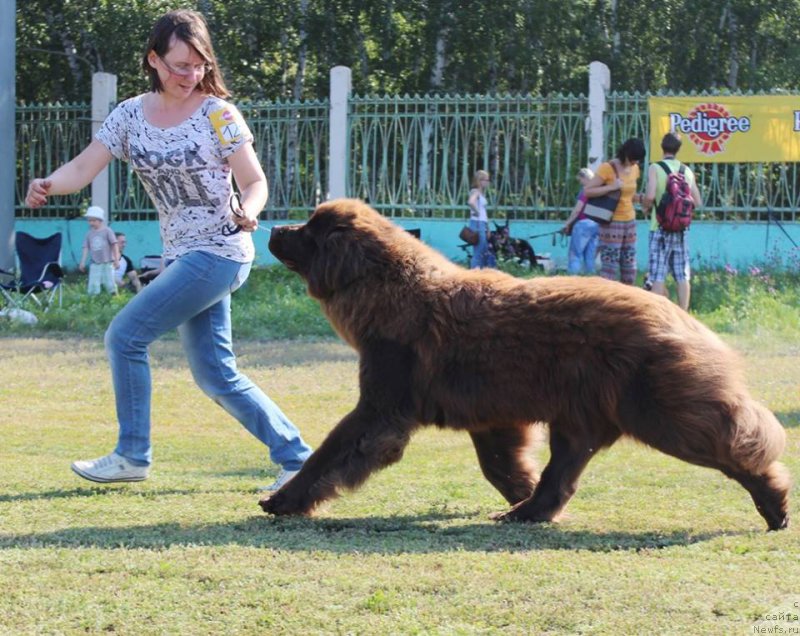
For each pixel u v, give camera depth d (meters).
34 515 6.30
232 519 6.28
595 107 20.33
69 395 11.12
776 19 29.62
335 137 21.17
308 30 26.91
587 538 5.88
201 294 6.72
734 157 20.00
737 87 29.36
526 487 6.61
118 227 22.31
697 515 6.42
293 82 28.56
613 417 5.96
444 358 6.20
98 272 18.83
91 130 23.00
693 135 20.06
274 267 20.22
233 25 27.22
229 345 7.02
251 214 6.44
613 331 5.90
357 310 6.36
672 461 7.92
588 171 17.98
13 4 20.67
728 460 5.87
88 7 27.61
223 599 4.75
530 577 5.04
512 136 20.91
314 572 5.13
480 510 6.62
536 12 26.12
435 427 6.39
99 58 28.00
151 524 6.11
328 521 6.26
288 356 13.90
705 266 20.09
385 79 26.94
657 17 28.84
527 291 6.18
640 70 29.06
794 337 14.82
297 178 21.58
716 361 5.89
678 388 5.77
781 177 20.12
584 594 4.79
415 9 26.59
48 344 15.06
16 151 23.23
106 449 8.49
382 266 6.35
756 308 16.28
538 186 20.86
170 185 6.62
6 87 20.66
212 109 6.61
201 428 9.52
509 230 20.61
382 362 6.28
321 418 10.07
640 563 5.30
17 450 8.41
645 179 20.38
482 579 5.00
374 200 21.31
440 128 21.02
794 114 19.75
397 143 21.33
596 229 19.00
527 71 26.73
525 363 6.06
